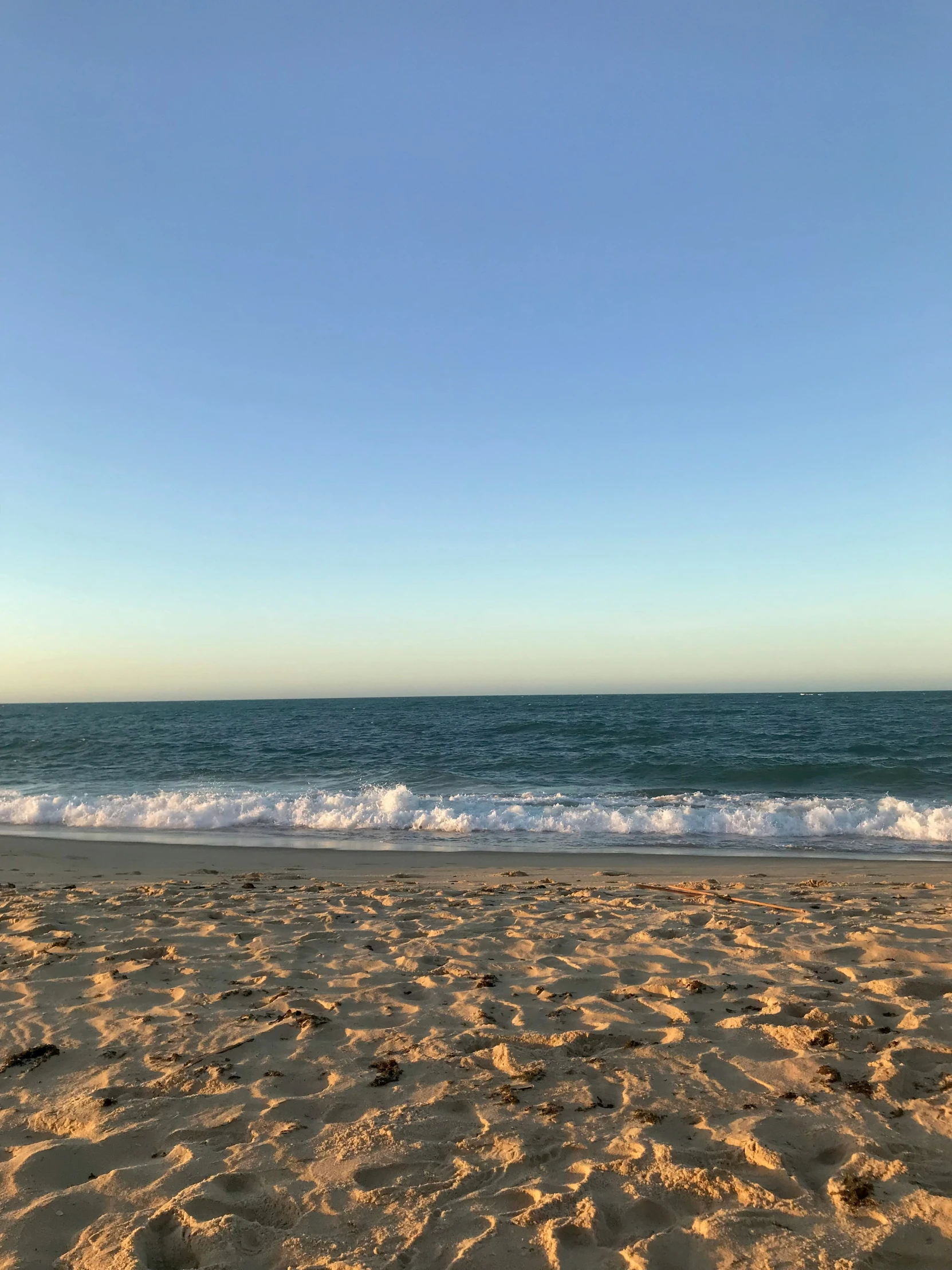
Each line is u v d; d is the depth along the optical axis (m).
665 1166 2.77
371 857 11.38
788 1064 3.59
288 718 65.50
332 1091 3.44
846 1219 2.46
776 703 80.44
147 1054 3.89
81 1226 2.55
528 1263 2.31
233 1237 2.44
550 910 7.13
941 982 4.63
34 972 5.23
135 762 27.55
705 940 5.90
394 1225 2.51
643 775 21.12
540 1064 3.68
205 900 7.68
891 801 15.39
